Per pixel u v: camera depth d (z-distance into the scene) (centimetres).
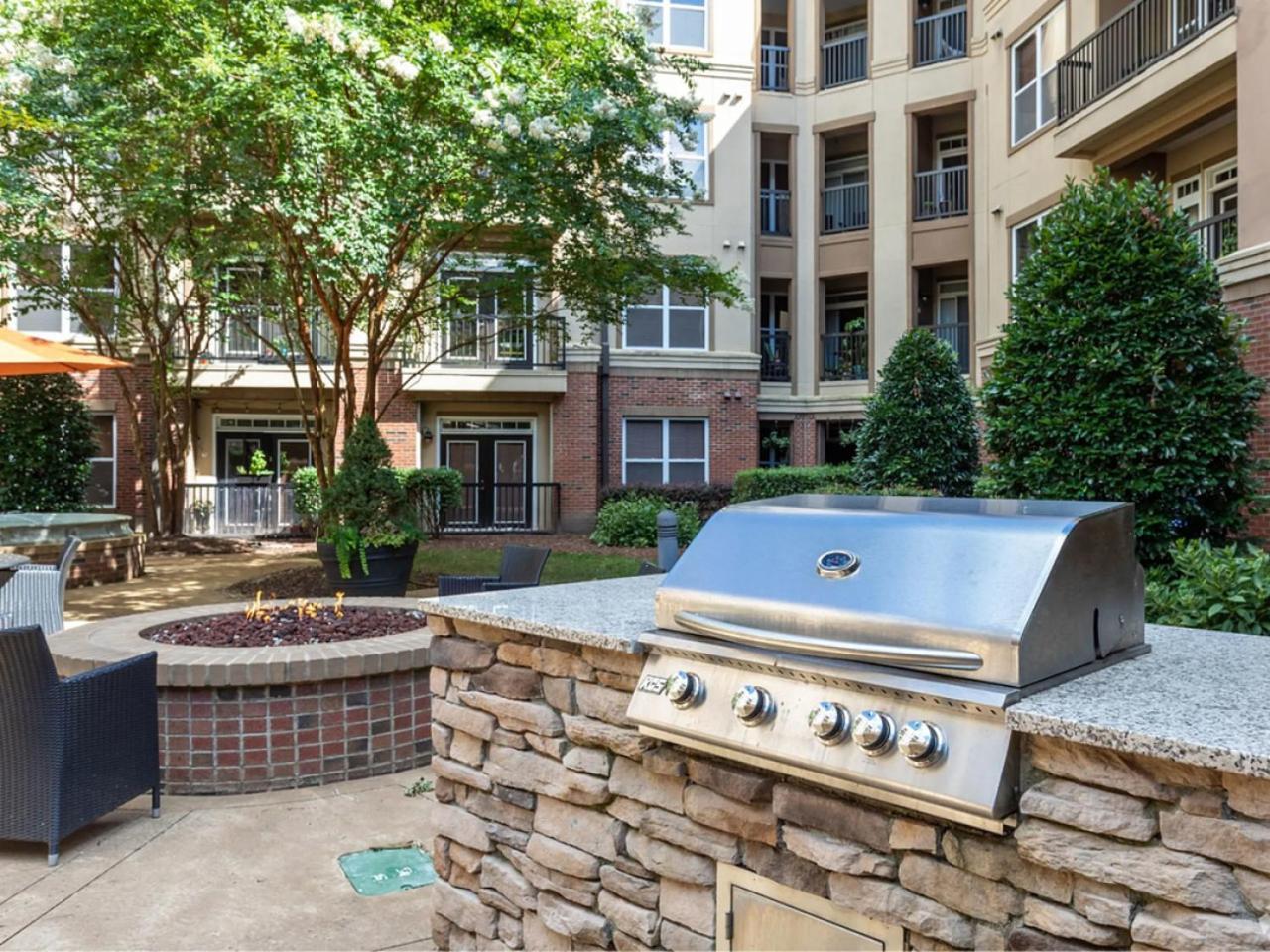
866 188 1764
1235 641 204
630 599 264
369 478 915
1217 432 540
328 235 770
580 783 219
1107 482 542
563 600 262
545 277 1090
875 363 1722
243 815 363
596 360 1683
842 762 161
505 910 240
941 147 1766
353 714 406
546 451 1775
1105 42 1149
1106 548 175
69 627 770
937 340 1179
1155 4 1063
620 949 212
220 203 847
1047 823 142
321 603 556
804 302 1797
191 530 1634
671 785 201
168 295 1460
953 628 154
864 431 1194
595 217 892
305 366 1584
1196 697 149
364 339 1595
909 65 1684
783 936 181
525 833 236
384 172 805
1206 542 484
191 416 1614
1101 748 135
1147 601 446
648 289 1014
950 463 1138
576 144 843
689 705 187
